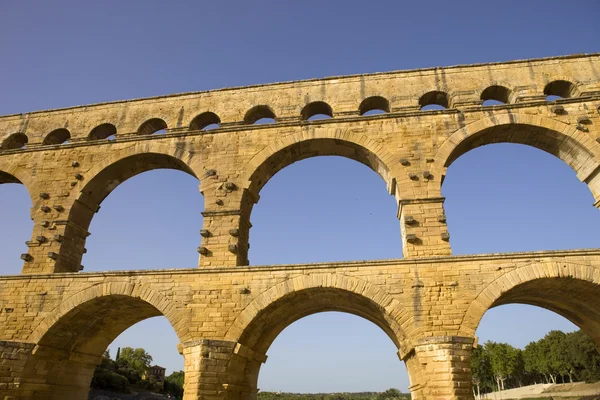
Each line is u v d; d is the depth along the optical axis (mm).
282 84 33844
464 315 23641
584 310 27797
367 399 191250
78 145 34125
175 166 33562
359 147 30438
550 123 29094
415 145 29625
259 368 30531
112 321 31672
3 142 36406
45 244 31234
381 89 32469
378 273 25078
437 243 26562
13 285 28797
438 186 28266
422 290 24422
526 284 24484
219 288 26266
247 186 30219
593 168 28172
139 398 78000
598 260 23781
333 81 33344
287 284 25547
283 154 31688
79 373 31812
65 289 28094
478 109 30141
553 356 107312
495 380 146125
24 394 26797
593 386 91625
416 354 23453
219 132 32312
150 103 35312
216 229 29094
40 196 32781
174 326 25812
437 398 21984
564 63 31719
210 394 23750
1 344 26828
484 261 24688
